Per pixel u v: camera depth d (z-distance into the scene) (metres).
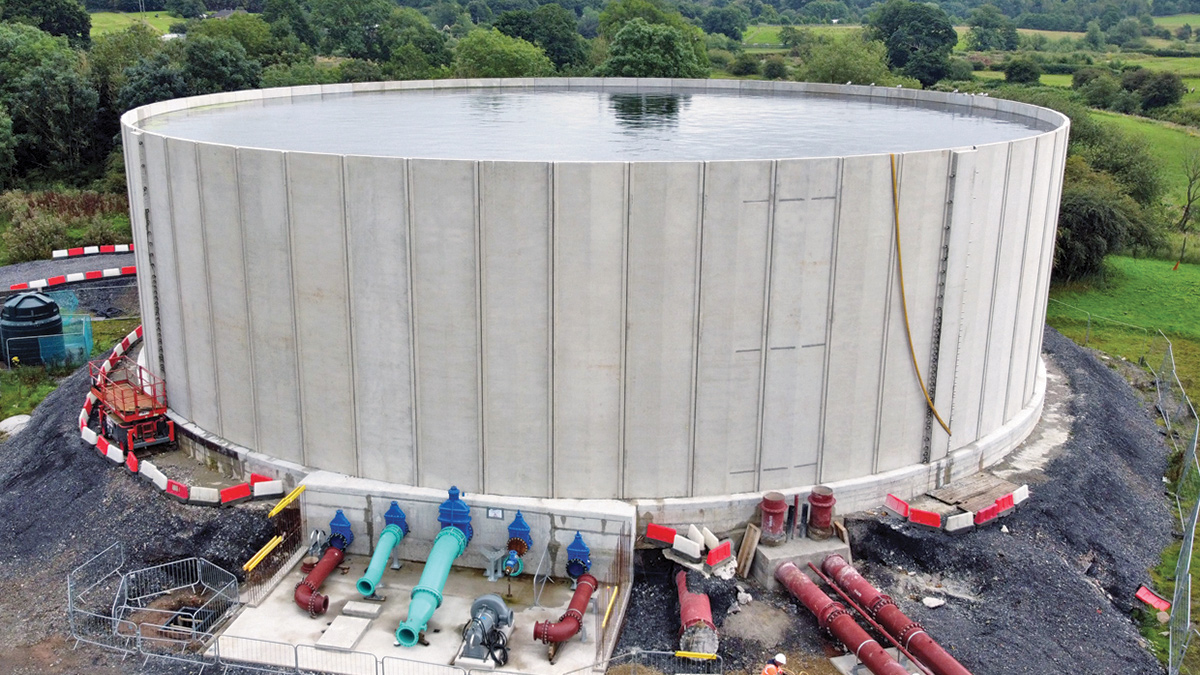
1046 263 35.66
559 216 25.22
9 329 45.56
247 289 28.48
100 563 27.56
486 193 25.23
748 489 28.14
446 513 26.48
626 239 25.48
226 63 102.25
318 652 23.70
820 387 27.86
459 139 34.72
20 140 97.38
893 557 27.72
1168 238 76.62
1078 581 27.44
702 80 57.25
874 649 23.20
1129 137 83.06
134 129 31.95
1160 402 44.28
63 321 48.53
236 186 27.80
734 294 26.36
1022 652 24.45
